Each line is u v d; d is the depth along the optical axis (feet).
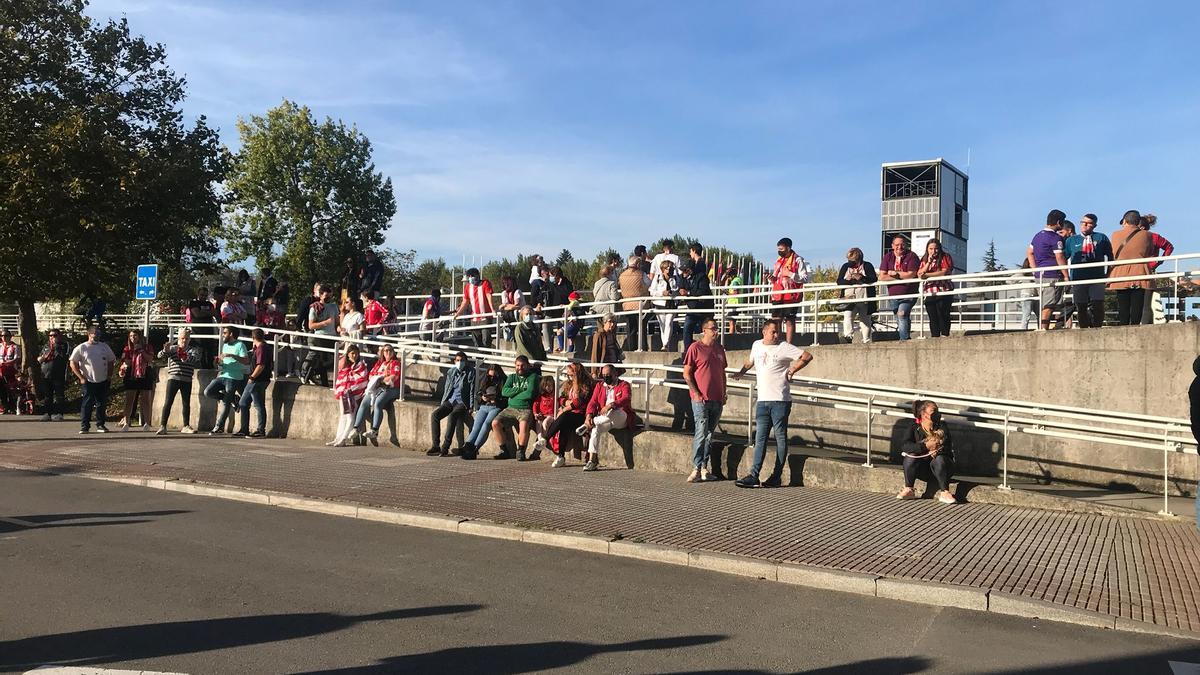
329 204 182.60
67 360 62.75
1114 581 21.24
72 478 37.01
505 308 56.75
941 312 44.57
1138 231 41.27
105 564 23.11
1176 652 17.12
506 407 41.11
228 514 30.12
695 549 24.13
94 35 89.51
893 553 23.76
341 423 45.93
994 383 39.19
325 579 21.89
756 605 20.18
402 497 31.63
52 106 84.84
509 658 16.46
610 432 38.52
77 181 80.84
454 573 22.65
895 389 34.96
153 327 96.78
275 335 55.11
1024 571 22.03
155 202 88.99
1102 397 36.96
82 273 85.66
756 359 34.35
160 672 15.51
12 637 17.33
